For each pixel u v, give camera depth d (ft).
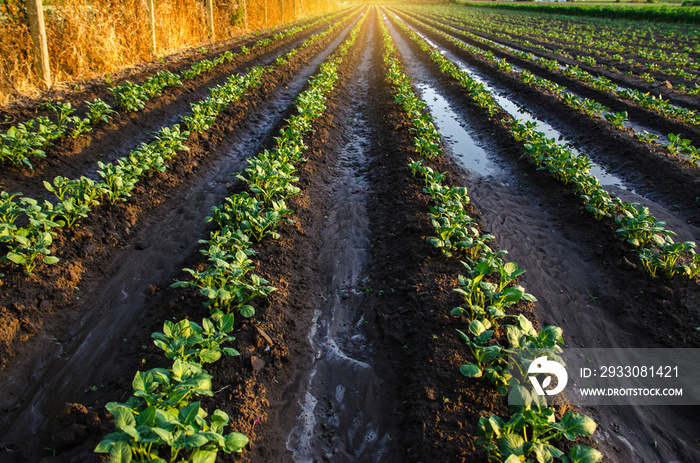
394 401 13.58
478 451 10.95
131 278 18.95
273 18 108.88
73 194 21.17
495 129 38.24
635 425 13.19
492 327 14.97
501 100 50.01
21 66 33.81
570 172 27.02
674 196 26.61
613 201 23.03
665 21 121.29
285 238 21.18
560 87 49.03
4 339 14.34
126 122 32.71
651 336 16.37
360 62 72.59
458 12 205.26
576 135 37.96
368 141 37.19
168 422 8.86
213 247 16.35
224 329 13.15
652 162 30.04
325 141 34.53
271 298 16.83
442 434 11.63
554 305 18.19
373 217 24.86
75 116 28.73
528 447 9.57
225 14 78.74
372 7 314.35
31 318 15.56
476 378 13.21
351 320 17.46
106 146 29.58
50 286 16.87
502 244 22.33
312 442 12.42
